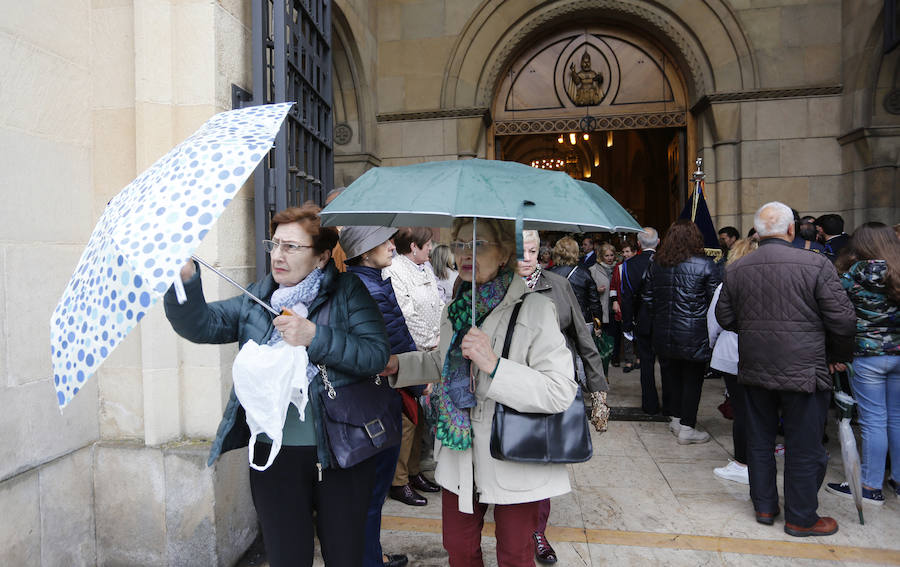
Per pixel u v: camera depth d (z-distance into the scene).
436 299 2.99
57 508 2.51
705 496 3.49
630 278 5.43
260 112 1.46
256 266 3.01
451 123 7.93
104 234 1.22
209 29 2.71
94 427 2.74
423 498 3.43
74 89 2.67
